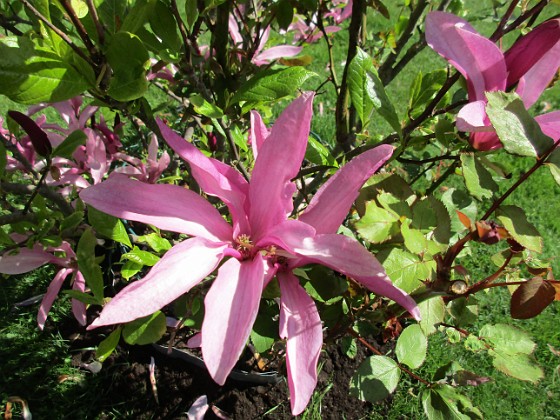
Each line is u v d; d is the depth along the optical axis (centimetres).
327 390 40
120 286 43
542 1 23
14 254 27
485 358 45
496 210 19
